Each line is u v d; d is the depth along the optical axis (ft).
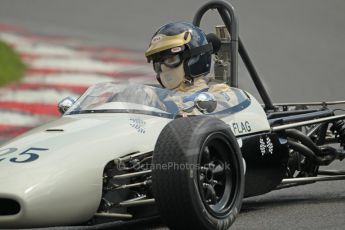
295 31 164.45
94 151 56.24
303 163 80.02
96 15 126.21
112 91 64.34
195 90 73.00
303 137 76.69
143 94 63.98
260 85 86.79
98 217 57.31
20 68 96.99
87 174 54.85
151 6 140.97
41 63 97.76
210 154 57.77
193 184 52.44
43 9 118.62
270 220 64.75
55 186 52.80
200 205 52.85
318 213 68.23
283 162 72.90
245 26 161.89
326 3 177.37
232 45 82.23
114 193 58.90
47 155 54.95
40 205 51.98
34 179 52.54
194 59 72.95
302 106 92.73
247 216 67.67
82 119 61.26
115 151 57.31
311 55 156.87
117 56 103.14
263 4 171.12
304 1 176.76
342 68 153.48
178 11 144.77
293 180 74.28
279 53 154.71
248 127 69.46
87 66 98.94
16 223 52.37
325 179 77.15
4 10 114.42
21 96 96.37
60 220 53.83
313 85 145.69
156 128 61.41
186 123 55.01
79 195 54.34
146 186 59.72
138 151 58.95
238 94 71.56
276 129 71.97
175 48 71.51
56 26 111.55
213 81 77.87
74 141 56.95
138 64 100.27
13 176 52.65
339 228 59.36
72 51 101.30
